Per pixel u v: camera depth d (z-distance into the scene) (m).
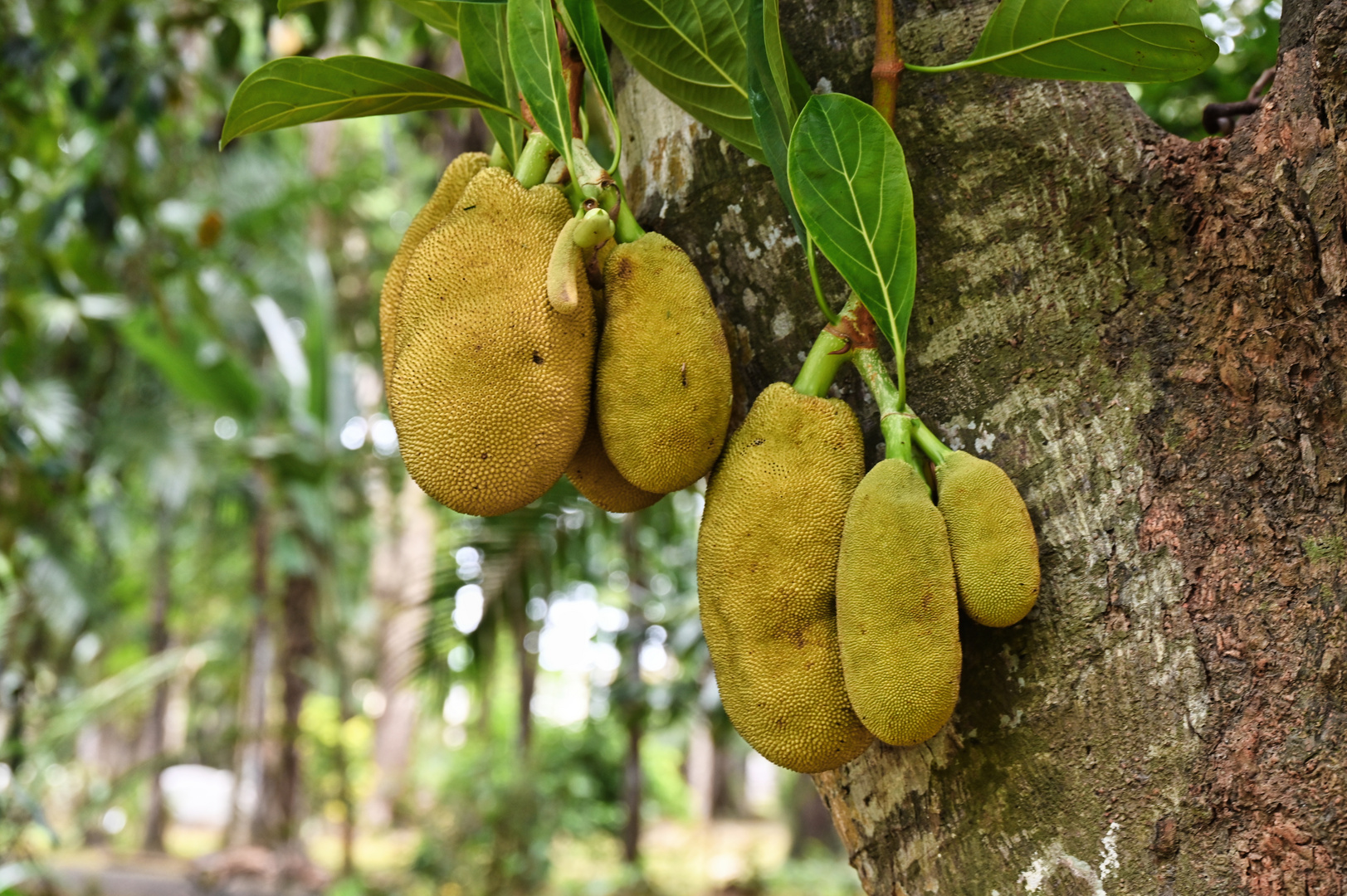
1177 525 1.49
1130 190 1.56
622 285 1.56
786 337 1.64
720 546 1.51
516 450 1.52
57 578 8.27
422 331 1.55
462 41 1.71
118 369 10.39
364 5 4.41
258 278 9.78
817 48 1.66
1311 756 1.43
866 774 1.58
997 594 1.45
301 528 10.48
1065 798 1.48
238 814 13.75
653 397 1.53
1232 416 1.51
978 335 1.56
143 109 4.18
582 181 1.61
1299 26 1.57
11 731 5.02
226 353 8.50
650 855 15.54
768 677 1.49
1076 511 1.51
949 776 1.52
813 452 1.52
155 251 5.39
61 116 5.09
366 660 14.96
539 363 1.52
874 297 1.53
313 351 9.13
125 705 9.90
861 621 1.45
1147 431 1.51
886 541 1.45
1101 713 1.48
